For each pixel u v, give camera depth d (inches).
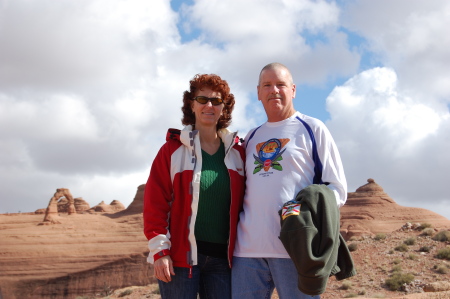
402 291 487.5
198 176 97.9
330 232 86.4
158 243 95.1
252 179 99.4
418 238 671.1
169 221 99.3
